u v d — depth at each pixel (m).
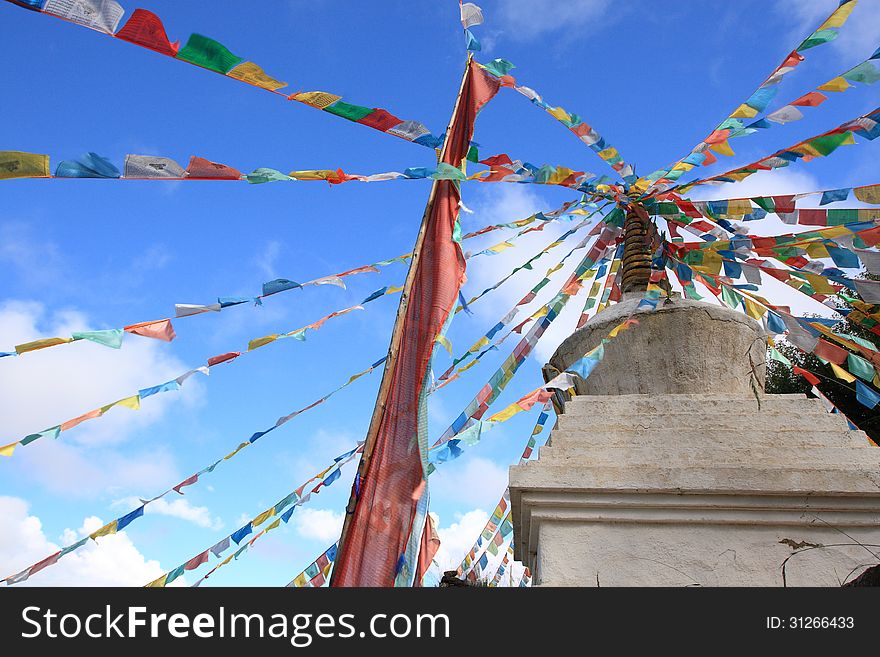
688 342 8.52
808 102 6.73
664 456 7.30
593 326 8.91
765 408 7.67
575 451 7.41
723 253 8.63
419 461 5.61
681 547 6.77
